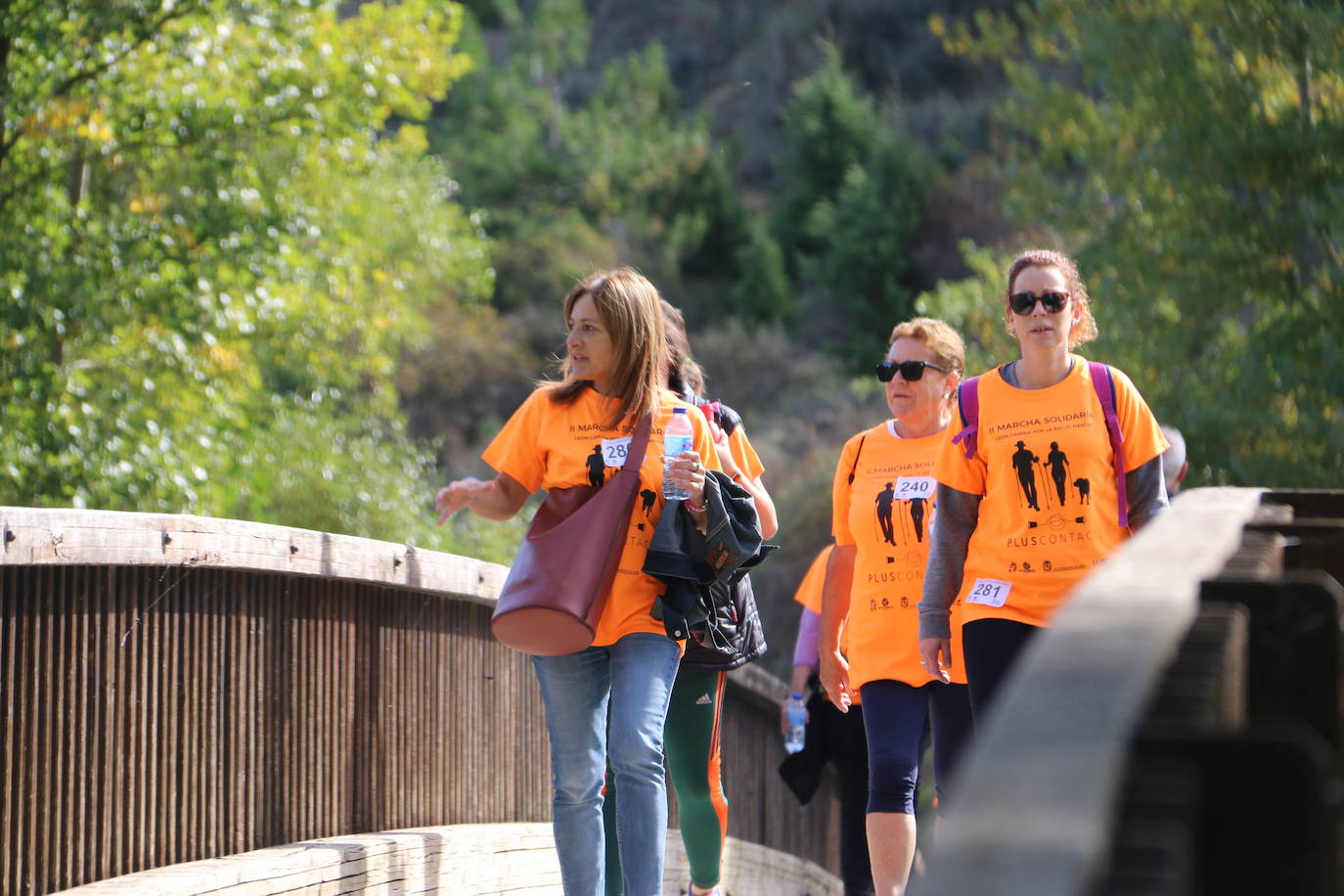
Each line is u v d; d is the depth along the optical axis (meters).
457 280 89.81
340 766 19.09
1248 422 44.06
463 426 174.12
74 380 44.56
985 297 54.75
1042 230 59.09
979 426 16.05
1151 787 4.32
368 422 73.94
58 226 47.62
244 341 54.09
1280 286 46.00
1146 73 47.00
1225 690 5.72
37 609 13.85
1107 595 5.41
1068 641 4.66
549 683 16.28
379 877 17.97
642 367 16.38
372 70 53.19
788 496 105.25
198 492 48.06
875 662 19.19
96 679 14.69
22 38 46.34
